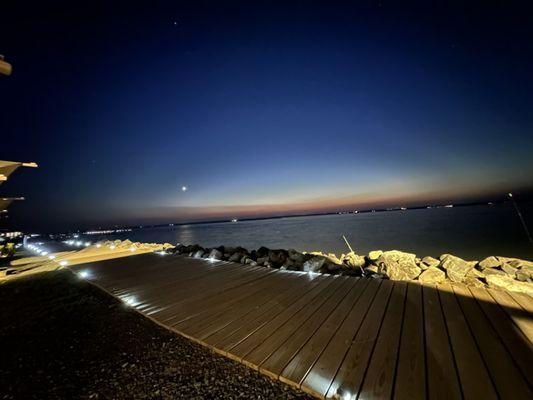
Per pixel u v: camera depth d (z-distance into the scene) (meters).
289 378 2.17
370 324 3.03
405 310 3.35
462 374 2.09
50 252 13.86
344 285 4.57
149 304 4.25
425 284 4.30
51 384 2.34
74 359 2.75
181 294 4.66
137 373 2.45
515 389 1.91
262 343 2.77
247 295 4.38
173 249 10.38
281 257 7.19
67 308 4.43
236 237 44.75
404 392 1.93
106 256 10.22
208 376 2.35
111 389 2.24
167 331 3.29
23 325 3.79
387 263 5.19
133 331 3.36
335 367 2.28
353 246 24.70
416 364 2.25
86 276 6.63
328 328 3.01
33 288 6.05
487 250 17.70
